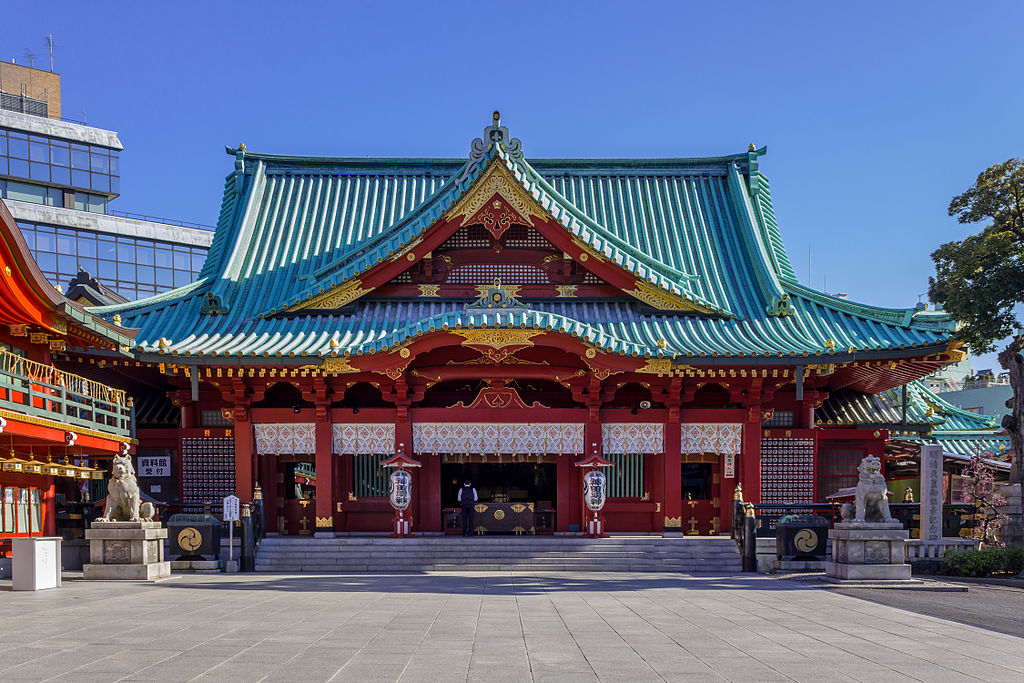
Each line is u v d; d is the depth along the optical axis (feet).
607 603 63.62
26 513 92.43
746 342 102.89
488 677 37.32
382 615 56.24
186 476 109.29
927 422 118.01
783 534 91.56
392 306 110.01
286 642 45.37
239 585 76.54
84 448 94.89
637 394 111.55
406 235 104.17
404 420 103.91
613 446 105.40
